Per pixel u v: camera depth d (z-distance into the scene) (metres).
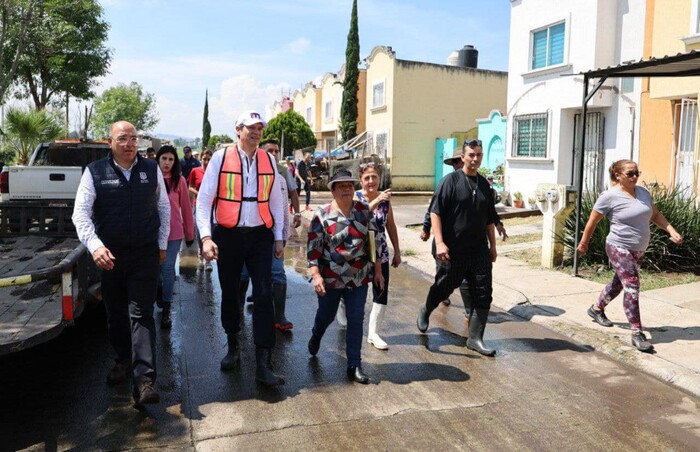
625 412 4.35
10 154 21.62
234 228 4.72
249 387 4.71
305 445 3.79
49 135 19.11
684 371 4.96
